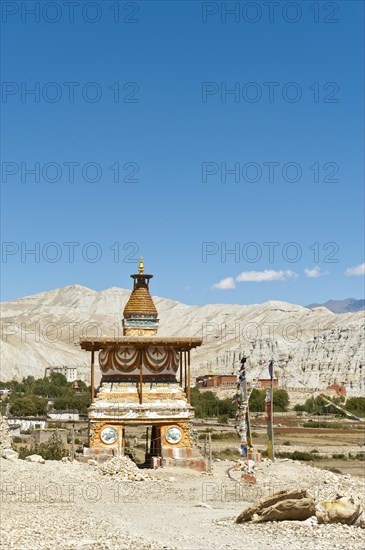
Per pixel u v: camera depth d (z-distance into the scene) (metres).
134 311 59.81
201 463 55.09
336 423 164.75
